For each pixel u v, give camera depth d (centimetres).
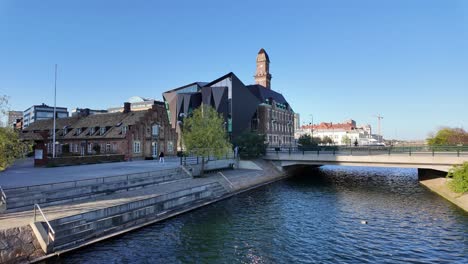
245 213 2316
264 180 3994
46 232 1420
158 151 5006
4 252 1255
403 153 3700
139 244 1608
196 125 3628
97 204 1864
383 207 2547
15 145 1709
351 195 3111
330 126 16962
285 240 1722
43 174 2714
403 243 1683
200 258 1454
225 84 6538
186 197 2422
